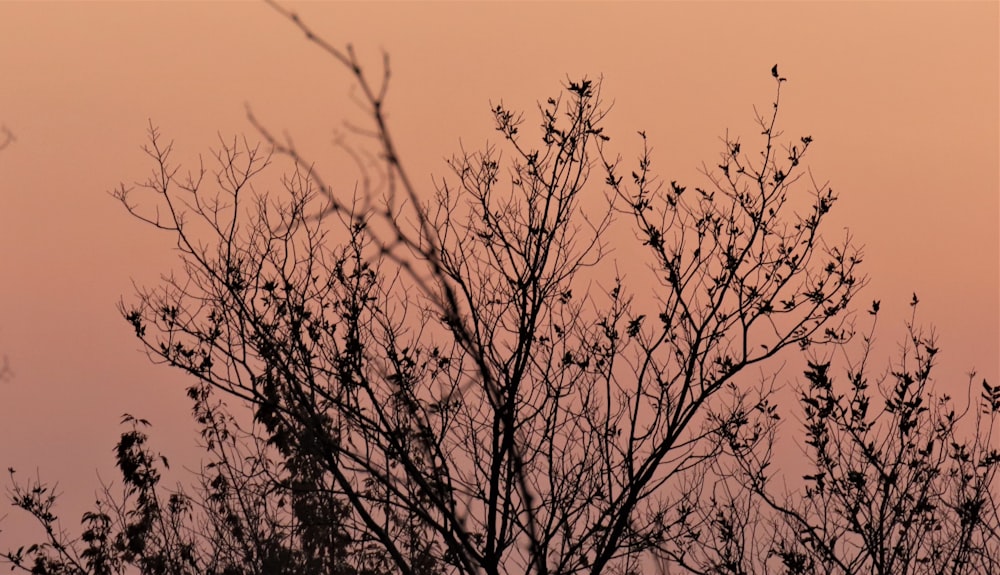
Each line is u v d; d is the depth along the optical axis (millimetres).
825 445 27594
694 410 26734
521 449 10141
